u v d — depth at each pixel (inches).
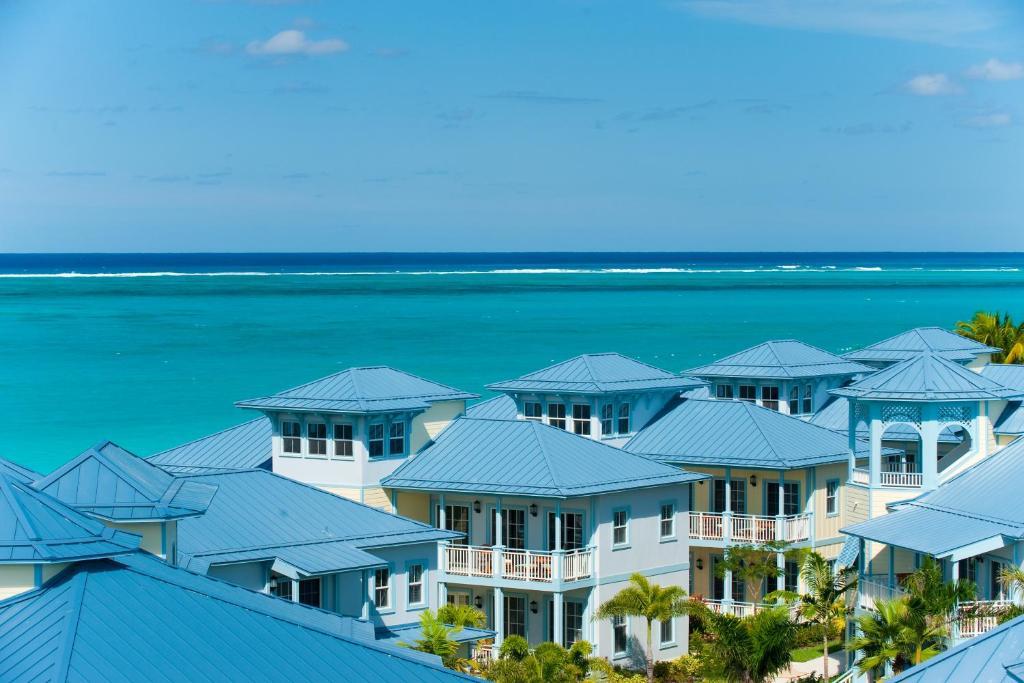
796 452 3058.6
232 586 1667.1
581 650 2346.2
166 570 1598.2
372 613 2313.0
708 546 3019.2
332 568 2164.1
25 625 1390.3
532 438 2785.4
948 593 2076.8
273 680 1386.6
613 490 2667.3
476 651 2468.0
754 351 3720.5
